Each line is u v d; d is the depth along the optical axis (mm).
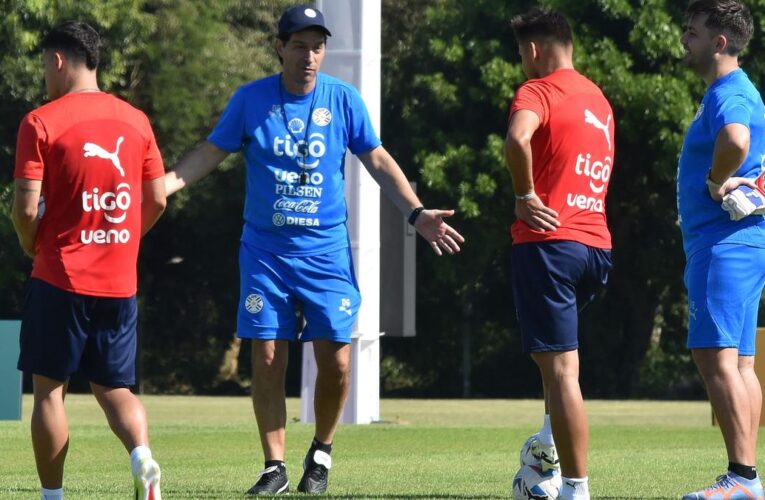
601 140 21453
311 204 26031
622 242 99375
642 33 86812
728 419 21703
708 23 22266
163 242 107438
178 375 111438
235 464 31875
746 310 22062
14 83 88750
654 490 25438
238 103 26203
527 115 20719
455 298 108875
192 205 98375
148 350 111000
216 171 98250
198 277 110250
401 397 111312
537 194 21234
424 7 102500
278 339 26141
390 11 102438
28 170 19156
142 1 92375
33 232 19500
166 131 95438
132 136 19781
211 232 103250
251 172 26266
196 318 112000
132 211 19797
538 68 21953
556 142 21062
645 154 93188
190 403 75812
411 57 100500
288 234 26078
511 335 110500
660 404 79062
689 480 27391
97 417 56750
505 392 110188
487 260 95438
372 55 50500
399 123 101000
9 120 93312
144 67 95438
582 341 105750
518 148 20391
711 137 21922
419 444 39031
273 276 26094
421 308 109875
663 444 39344
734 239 21875
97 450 35844
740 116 21406
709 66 22391
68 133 19297
